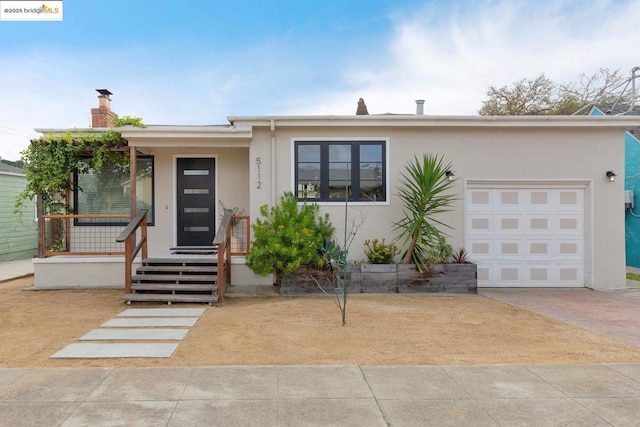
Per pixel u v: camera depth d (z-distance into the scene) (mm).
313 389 3734
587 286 9531
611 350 4918
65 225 10031
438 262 8789
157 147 9727
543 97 24562
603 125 9219
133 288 7625
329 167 9180
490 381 3936
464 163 9297
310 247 8344
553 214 9617
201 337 5398
